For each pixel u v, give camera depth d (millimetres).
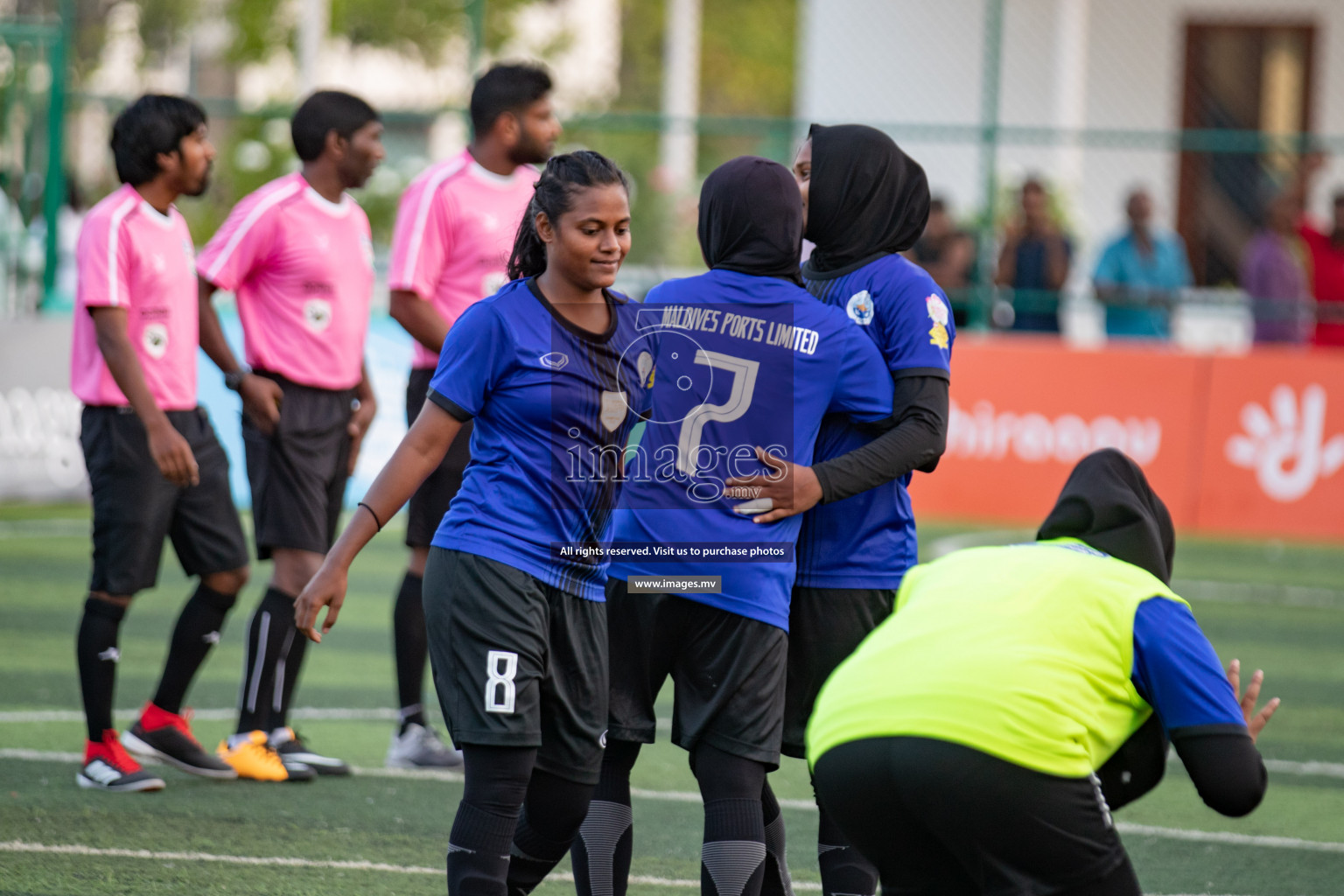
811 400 12648
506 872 11703
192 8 69938
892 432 12750
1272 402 42156
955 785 10062
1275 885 16047
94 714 17938
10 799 17344
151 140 18031
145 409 17297
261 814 17234
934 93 59531
